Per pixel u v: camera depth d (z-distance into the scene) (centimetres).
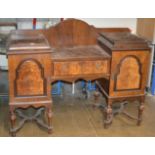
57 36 294
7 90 344
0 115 307
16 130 265
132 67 265
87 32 301
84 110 323
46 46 240
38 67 243
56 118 302
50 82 251
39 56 239
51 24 331
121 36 280
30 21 328
